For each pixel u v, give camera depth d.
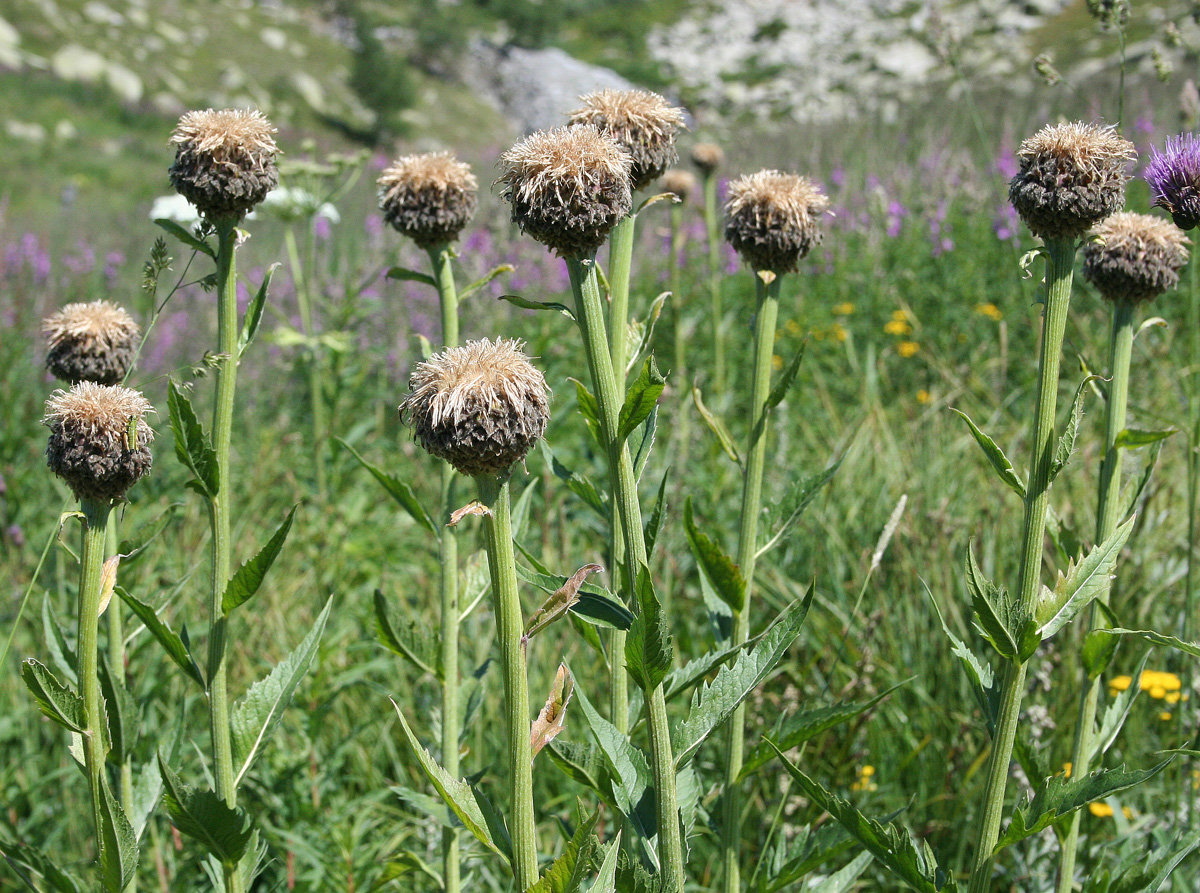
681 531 4.38
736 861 2.31
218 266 2.28
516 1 44.72
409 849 3.39
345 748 3.36
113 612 2.51
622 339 2.20
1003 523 4.31
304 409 6.35
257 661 4.07
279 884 2.76
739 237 2.33
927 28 4.22
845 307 7.59
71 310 2.52
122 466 1.95
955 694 3.71
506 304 7.45
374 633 2.69
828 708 2.16
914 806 3.32
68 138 26.36
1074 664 3.54
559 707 1.74
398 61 35.41
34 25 32.84
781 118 29.23
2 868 3.05
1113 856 2.98
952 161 9.16
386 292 7.22
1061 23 24.83
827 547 4.49
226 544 2.24
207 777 3.29
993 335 7.04
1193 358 2.83
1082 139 1.89
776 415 5.61
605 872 1.72
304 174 5.50
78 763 2.04
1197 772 3.05
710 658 2.07
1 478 5.20
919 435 5.40
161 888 2.92
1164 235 2.24
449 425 1.59
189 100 32.19
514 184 1.84
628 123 2.21
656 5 45.31
